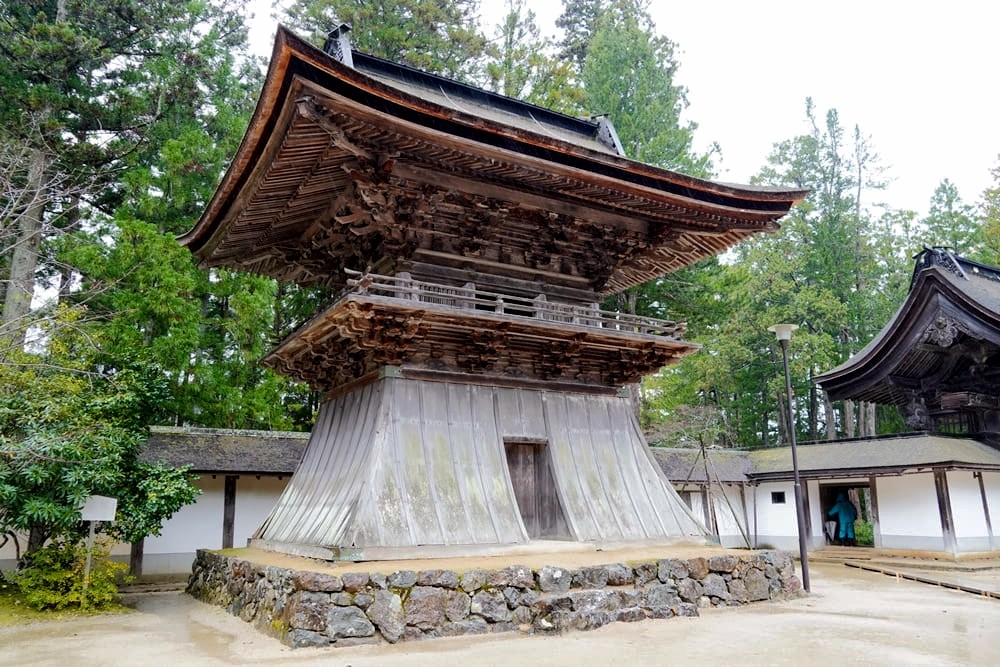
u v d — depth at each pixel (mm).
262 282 24406
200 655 9242
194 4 26469
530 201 14273
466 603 10266
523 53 32750
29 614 12922
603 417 15586
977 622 11836
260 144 11586
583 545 13062
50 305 17875
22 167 20297
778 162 47844
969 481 25016
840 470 25938
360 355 14070
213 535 19859
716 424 38719
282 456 20781
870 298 45406
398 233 13391
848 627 11156
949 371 28359
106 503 13508
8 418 13727
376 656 8820
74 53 22781
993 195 40406
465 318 12695
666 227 15984
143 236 21656
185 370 22172
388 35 28672
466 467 13102
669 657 8867
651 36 37531
